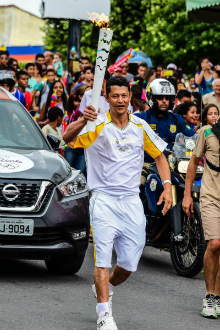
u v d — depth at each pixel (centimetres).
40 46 5169
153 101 1347
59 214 1145
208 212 1008
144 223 901
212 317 992
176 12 3859
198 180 1267
